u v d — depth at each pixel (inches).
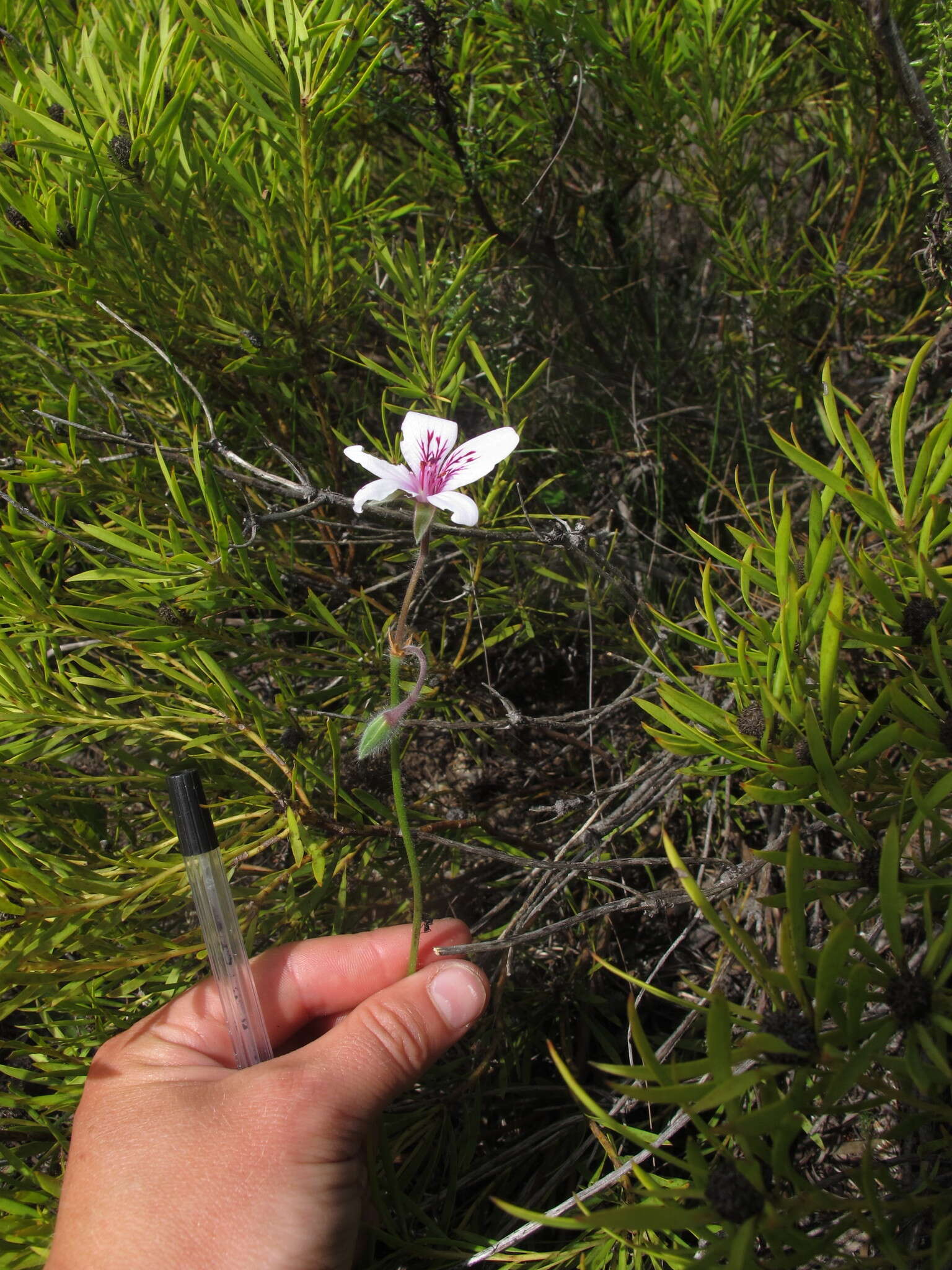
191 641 12.1
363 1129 9.8
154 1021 10.9
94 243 13.6
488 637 15.9
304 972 11.9
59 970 9.7
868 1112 11.1
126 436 13.0
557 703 18.6
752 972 7.2
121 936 11.0
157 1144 9.4
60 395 15.1
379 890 14.2
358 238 16.5
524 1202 12.0
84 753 16.9
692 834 15.5
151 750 13.3
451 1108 13.1
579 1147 11.5
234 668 14.6
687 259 24.5
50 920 10.0
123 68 14.4
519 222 19.4
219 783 12.1
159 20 14.7
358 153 19.5
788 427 19.2
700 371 21.2
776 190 20.1
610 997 14.5
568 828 15.9
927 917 7.2
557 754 17.5
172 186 14.0
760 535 10.5
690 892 7.1
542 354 19.5
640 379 20.3
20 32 16.2
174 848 11.8
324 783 12.2
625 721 16.7
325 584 15.7
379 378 19.2
